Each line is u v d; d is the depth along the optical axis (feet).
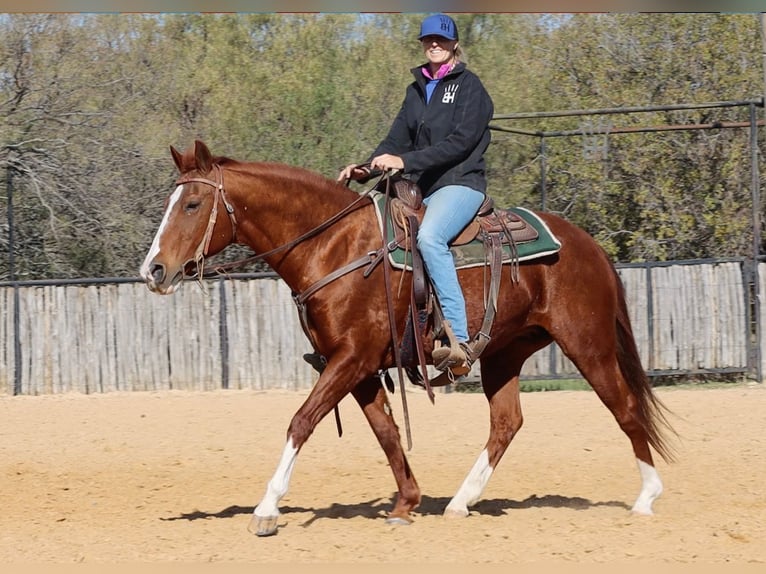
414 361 25.71
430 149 25.23
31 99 67.97
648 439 27.17
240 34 80.38
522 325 26.58
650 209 64.64
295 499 29.86
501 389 27.58
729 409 44.37
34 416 45.57
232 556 22.27
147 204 65.57
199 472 33.78
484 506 28.66
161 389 52.75
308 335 25.21
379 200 25.40
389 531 24.79
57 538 24.34
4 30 67.21
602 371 26.96
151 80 74.84
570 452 36.27
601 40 70.79
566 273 26.68
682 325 53.06
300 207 24.75
